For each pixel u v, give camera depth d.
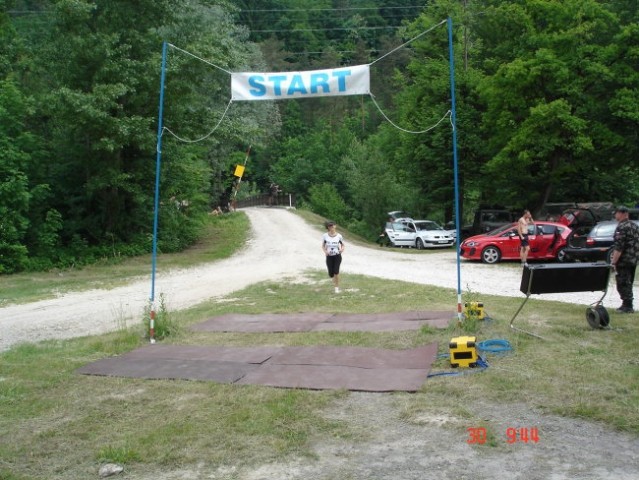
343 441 4.91
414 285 14.45
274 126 76.75
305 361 7.37
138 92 24.94
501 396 5.73
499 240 20.22
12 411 5.89
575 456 4.46
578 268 8.04
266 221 44.22
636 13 25.69
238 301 13.32
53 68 24.61
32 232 24.20
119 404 6.02
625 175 31.91
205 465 4.57
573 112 25.73
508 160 26.36
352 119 91.19
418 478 4.23
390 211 44.97
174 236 30.08
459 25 33.91
